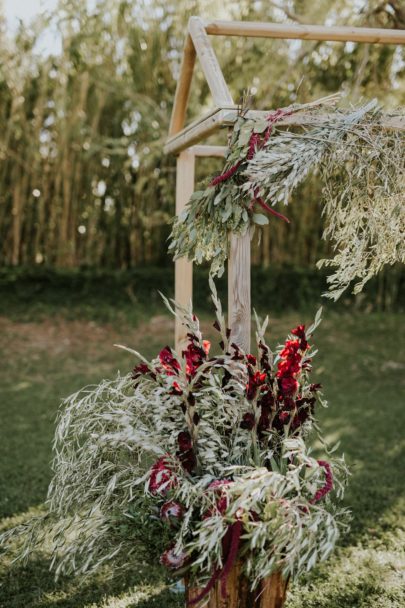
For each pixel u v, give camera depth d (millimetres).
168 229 8914
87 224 8789
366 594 2457
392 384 6070
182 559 1779
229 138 2104
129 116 8328
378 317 8328
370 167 2014
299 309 8391
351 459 4031
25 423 4719
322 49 5590
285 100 5906
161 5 6949
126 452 2064
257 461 1863
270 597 1787
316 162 1923
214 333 7418
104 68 7930
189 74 2627
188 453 1859
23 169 8508
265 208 2010
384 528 3020
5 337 7160
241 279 2051
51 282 8125
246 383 1945
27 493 3393
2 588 2518
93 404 2088
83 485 2049
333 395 5680
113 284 8242
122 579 2580
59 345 7098
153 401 1935
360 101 2086
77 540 1979
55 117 8344
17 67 8023
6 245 8609
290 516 1671
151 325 7750
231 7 5305
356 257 2059
